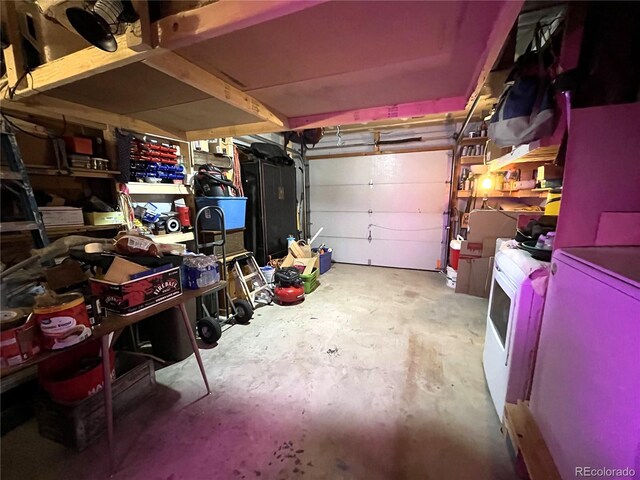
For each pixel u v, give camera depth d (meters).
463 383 1.92
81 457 1.40
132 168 2.29
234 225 3.12
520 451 1.15
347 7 0.92
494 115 1.68
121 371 1.83
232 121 2.25
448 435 1.51
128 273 1.47
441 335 2.60
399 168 5.02
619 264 0.91
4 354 1.03
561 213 1.21
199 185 2.92
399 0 0.88
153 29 1.01
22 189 1.54
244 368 2.12
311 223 5.75
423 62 1.32
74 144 1.90
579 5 1.24
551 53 1.47
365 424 1.59
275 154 4.04
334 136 5.40
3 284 1.31
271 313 3.12
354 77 1.49
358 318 2.98
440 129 4.72
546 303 1.24
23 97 1.47
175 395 1.83
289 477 1.29
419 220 5.04
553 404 1.11
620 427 0.76
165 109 1.93
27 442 1.49
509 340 1.43
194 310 2.46
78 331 1.19
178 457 1.39
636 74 1.17
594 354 0.89
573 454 0.96
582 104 1.26
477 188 4.07
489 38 1.11
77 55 1.20
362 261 5.55
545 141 1.65
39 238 1.58
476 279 3.68
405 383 1.93
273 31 1.07
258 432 1.54
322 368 2.11
